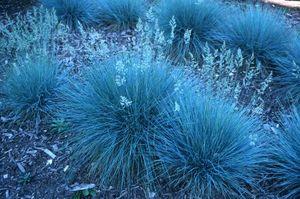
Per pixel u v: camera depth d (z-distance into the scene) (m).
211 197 2.91
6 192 2.99
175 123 3.14
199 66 4.64
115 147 3.17
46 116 3.72
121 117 3.26
